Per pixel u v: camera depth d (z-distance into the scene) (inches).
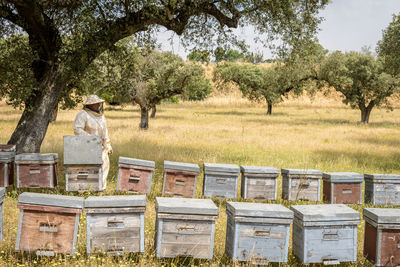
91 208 161.3
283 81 1692.9
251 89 1859.0
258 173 275.9
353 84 1407.5
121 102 809.5
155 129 892.6
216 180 275.3
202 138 729.0
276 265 178.9
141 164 265.9
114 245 164.9
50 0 364.8
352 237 171.8
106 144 295.1
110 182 333.1
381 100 1409.9
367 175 296.5
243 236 167.3
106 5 363.6
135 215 166.7
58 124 936.3
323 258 169.6
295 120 1445.6
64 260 164.1
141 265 161.2
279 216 167.2
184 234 167.0
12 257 164.1
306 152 579.2
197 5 374.9
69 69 380.5
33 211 160.4
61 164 410.3
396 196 293.3
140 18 371.9
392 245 170.4
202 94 2795.3
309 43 426.6
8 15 372.5
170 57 892.0
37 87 372.5
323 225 167.8
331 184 279.3
